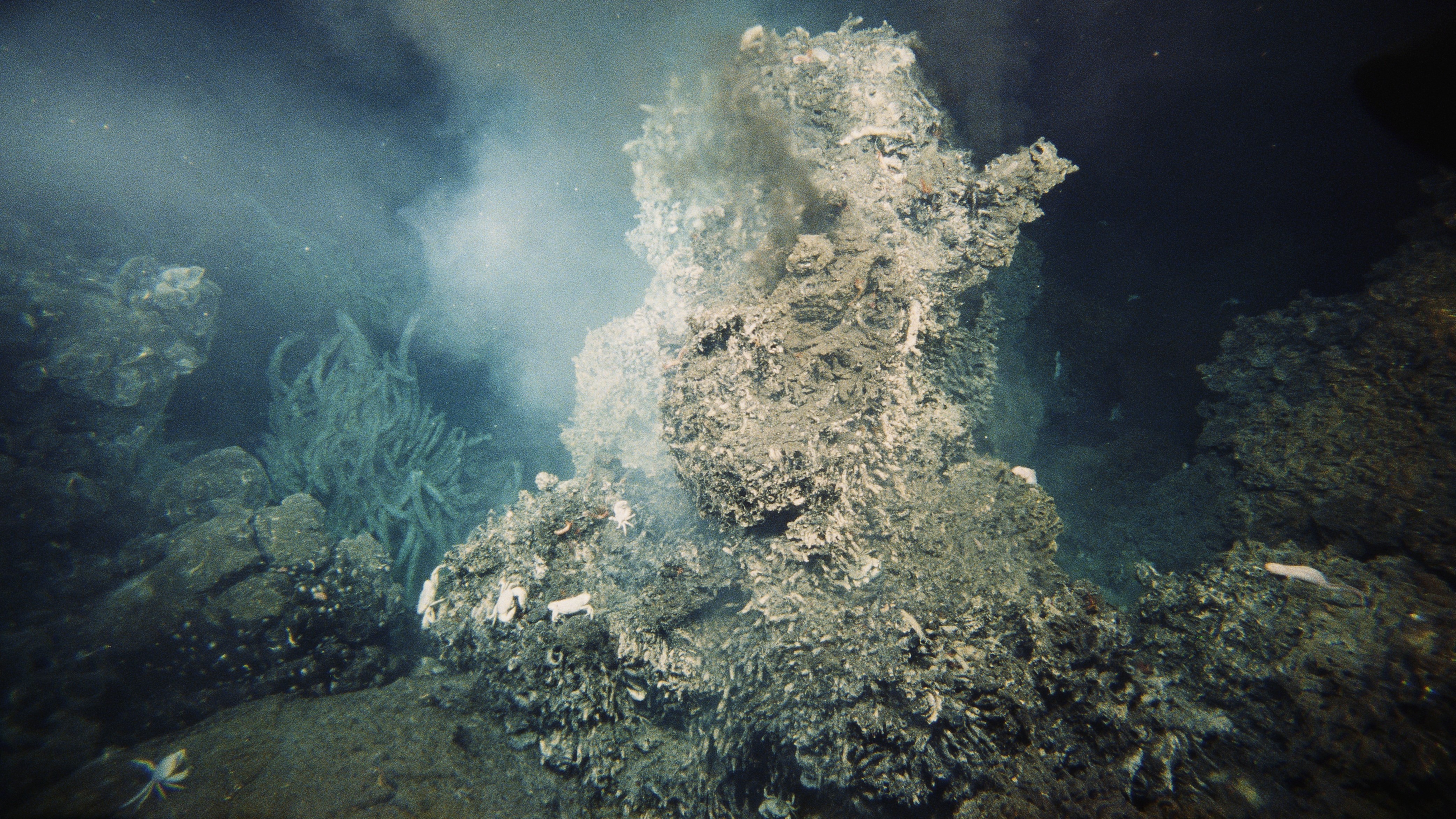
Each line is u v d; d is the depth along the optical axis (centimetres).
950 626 305
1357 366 514
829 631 310
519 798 337
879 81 446
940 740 284
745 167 407
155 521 612
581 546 418
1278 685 344
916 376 369
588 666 355
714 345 333
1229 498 562
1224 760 313
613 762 346
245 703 414
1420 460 454
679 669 343
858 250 352
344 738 353
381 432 833
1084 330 880
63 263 680
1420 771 293
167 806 311
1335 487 485
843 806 319
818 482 317
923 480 367
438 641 431
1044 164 405
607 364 516
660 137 433
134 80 898
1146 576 441
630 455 499
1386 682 325
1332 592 374
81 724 407
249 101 1001
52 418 596
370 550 550
